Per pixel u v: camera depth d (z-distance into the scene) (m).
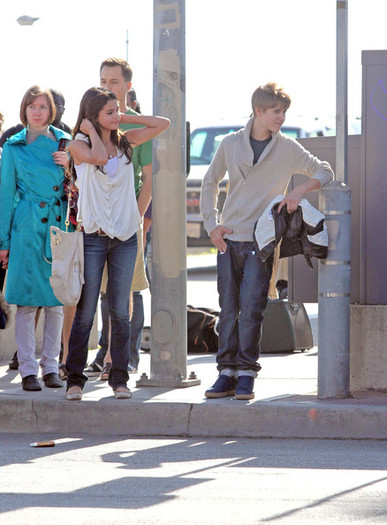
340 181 13.12
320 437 12.35
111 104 12.81
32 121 14.03
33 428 12.99
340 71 13.06
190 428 12.62
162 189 14.13
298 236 12.72
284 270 21.98
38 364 14.68
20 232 13.84
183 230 14.19
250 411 12.52
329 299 12.99
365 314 13.68
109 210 12.84
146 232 15.91
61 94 15.88
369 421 12.29
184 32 14.18
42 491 9.47
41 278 13.82
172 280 14.11
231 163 13.16
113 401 12.88
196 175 37.25
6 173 13.91
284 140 13.09
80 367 13.05
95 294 12.98
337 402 12.77
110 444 12.09
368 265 13.84
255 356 13.07
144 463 10.87
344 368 13.03
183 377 14.22
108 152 12.95
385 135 13.73
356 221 14.16
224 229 13.16
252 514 8.60
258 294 12.95
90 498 9.20
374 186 13.77
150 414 12.71
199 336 18.72
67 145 14.14
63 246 12.71
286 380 14.82
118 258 13.06
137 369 15.95
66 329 15.10
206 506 8.89
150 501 9.09
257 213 13.09
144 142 13.56
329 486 9.66
